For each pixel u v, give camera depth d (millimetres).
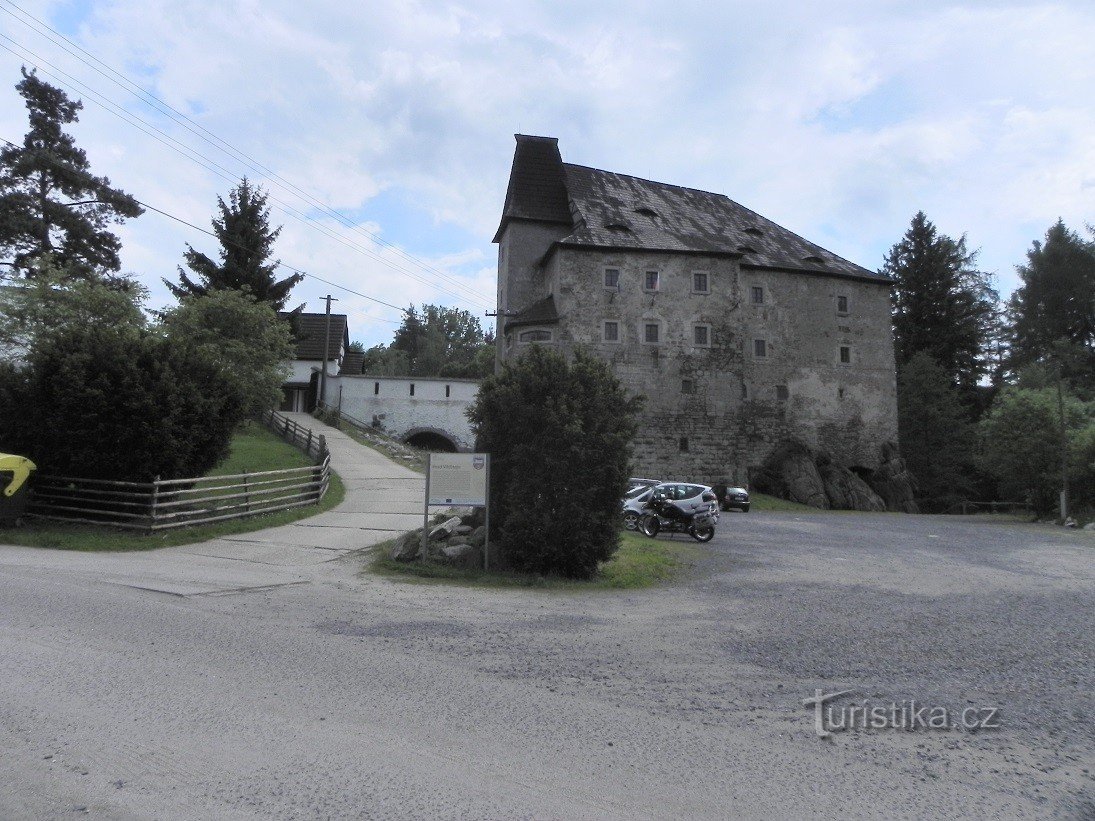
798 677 6988
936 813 4141
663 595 12195
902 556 19453
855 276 54375
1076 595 13359
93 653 6695
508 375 14281
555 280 46469
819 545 21609
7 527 16391
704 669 7180
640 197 53438
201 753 4566
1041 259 64438
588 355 14500
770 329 51844
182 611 8875
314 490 22984
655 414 45812
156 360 18016
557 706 5805
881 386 54312
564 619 9602
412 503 23859
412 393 56844
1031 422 40812
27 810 3783
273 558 14312
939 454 57438
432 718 5379
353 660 6938
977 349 65812
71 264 34000
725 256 48219
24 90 38375
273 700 5625
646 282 46875
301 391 64875
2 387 17859
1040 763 4977
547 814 3932
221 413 19031
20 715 5074
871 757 4992
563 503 13406
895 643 8672
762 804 4184
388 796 4066
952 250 67562
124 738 4754
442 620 9188
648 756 4832
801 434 51625
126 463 17266
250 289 44688
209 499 17875
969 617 10719
